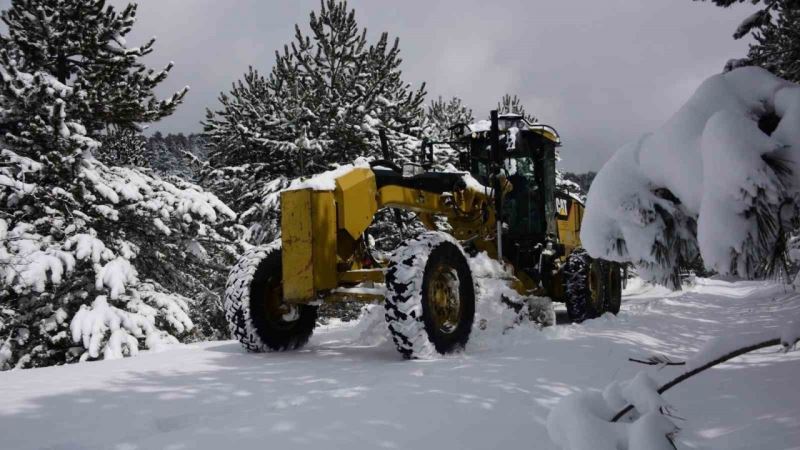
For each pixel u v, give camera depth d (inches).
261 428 100.3
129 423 109.3
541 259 296.0
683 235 59.6
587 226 62.4
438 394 121.0
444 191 239.6
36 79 344.8
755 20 146.7
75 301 354.3
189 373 159.3
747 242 51.1
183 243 418.0
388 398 118.6
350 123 556.7
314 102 570.6
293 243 193.6
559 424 56.2
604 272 326.0
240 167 561.3
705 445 99.5
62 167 349.7
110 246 376.5
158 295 362.3
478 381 134.0
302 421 103.8
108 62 394.3
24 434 102.8
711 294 517.0
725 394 126.7
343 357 189.8
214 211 403.2
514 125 291.0
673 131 57.5
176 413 115.5
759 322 277.4
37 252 322.3
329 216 196.1
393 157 572.4
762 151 50.9
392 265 182.5
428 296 183.8
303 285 191.0
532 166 304.2
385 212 550.6
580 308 294.5
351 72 585.9
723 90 57.6
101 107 384.5
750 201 50.6
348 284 206.1
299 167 568.1
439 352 183.8
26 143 354.6
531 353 174.4
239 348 225.8
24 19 386.0
